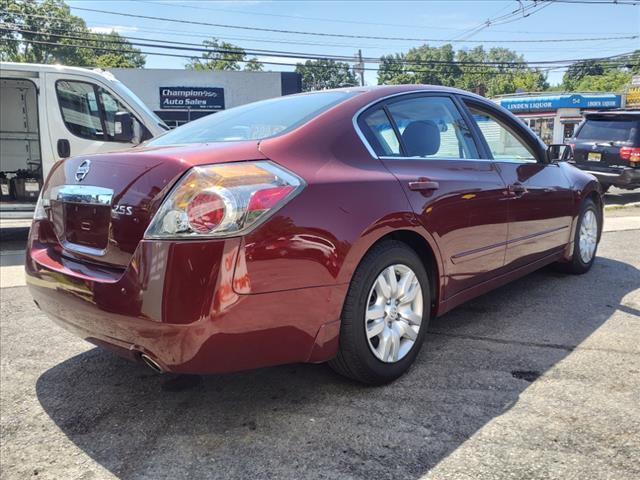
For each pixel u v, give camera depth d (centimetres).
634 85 3888
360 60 3231
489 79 7044
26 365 330
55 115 696
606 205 1102
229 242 218
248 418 262
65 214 275
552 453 228
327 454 231
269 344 234
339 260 249
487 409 265
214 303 216
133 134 722
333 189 254
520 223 384
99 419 267
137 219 232
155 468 226
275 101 342
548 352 332
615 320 387
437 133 340
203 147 252
